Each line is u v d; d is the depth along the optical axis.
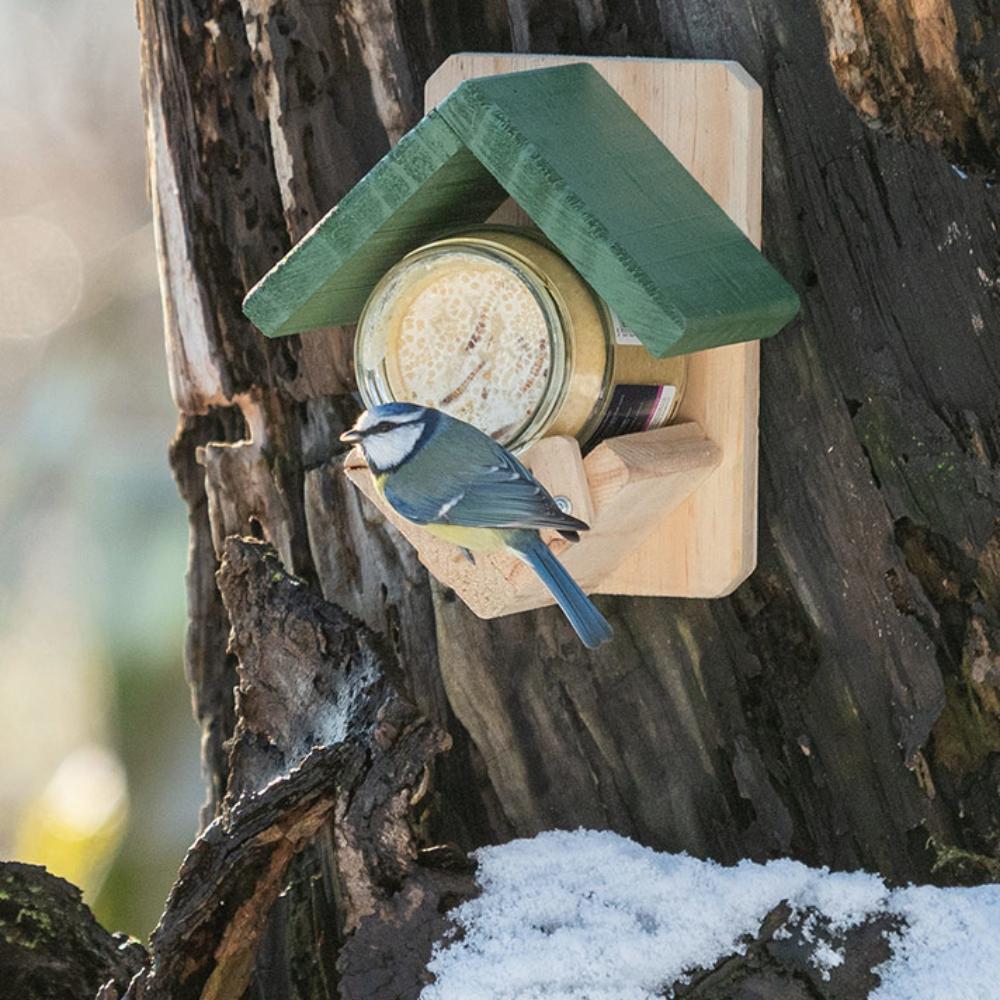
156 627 10.91
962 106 5.91
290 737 6.21
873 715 6.25
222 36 6.91
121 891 10.43
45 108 14.61
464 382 5.97
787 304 5.67
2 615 12.66
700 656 6.49
